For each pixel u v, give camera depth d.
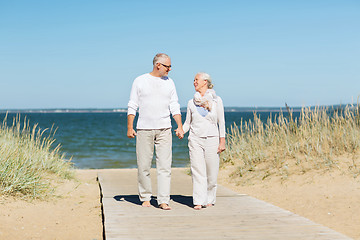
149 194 5.37
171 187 7.43
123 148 28.11
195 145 5.20
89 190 7.62
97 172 10.17
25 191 6.23
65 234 4.70
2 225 4.79
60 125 74.62
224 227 4.32
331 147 8.05
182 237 3.95
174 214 4.91
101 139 37.91
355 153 7.70
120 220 4.61
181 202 5.76
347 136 8.10
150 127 5.08
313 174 7.28
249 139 9.75
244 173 8.41
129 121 5.10
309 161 7.84
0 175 6.02
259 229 4.24
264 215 4.88
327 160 7.54
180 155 21.27
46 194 6.47
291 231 4.17
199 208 5.20
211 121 5.19
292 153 8.35
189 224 4.44
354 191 6.27
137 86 5.08
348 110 8.64
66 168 8.69
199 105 5.16
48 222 5.18
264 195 6.80
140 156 5.19
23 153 7.11
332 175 7.05
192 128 5.23
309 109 9.05
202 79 5.18
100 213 5.73
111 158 20.78
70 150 25.92
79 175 9.80
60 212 5.73
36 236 4.57
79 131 53.62
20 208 5.60
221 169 9.16
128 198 6.08
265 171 8.11
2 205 5.53
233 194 6.39
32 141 8.04
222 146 5.25
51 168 8.12
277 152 8.62
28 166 6.95
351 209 5.46
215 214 4.93
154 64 5.07
